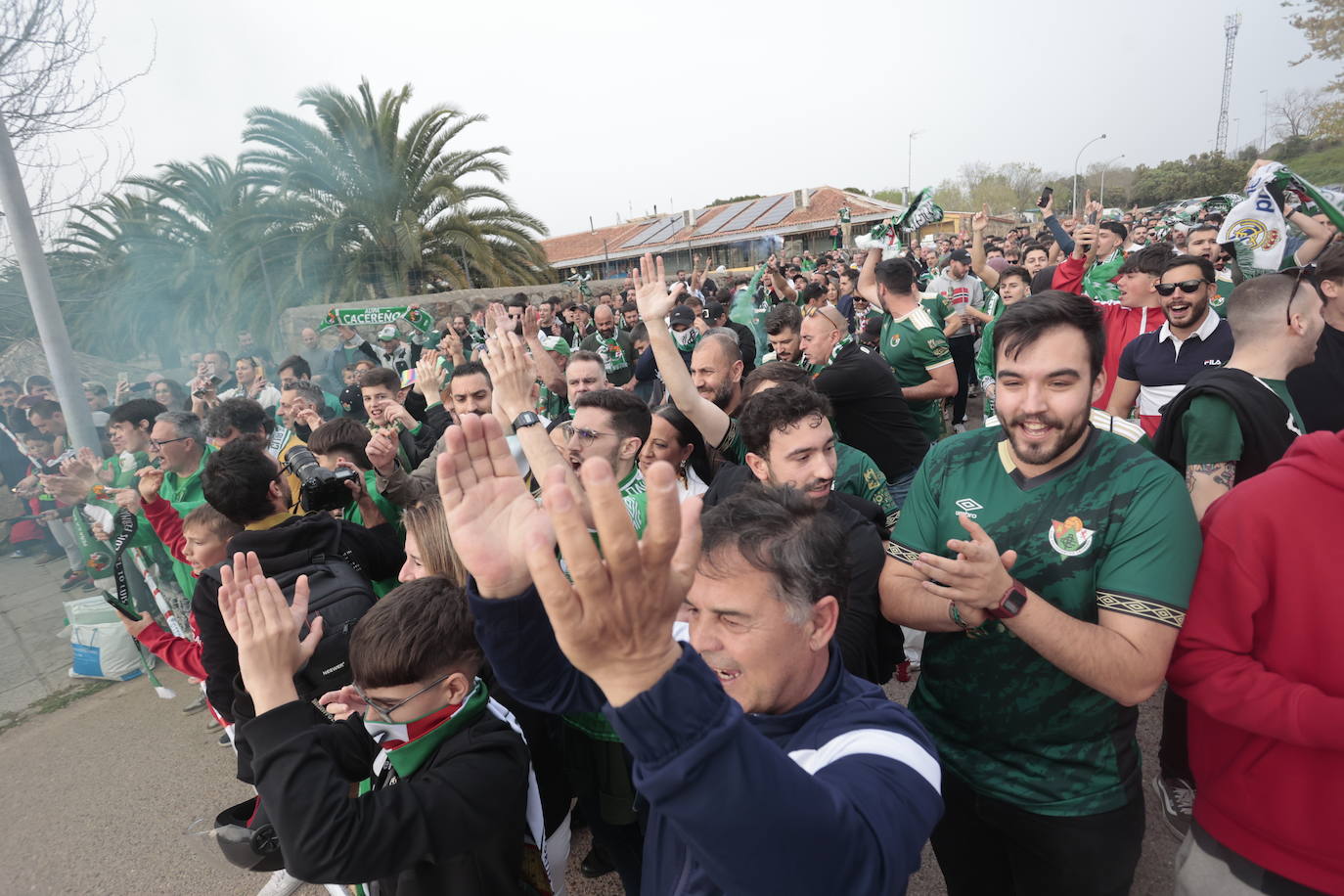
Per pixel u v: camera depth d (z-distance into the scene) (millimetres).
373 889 1571
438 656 1453
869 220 36094
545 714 2029
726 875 773
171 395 6516
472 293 14133
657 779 734
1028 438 1478
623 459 2443
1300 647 1349
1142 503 1438
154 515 3359
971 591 1361
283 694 1471
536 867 1613
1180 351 3352
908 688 3611
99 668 4570
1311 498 1314
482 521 1130
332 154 19156
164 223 18594
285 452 3609
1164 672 1395
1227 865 1533
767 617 1060
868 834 861
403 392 5473
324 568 2209
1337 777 1350
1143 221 17750
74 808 3369
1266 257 2521
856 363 3367
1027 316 1434
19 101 5242
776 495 1173
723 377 3354
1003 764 1623
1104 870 1566
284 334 12445
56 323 5094
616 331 8258
